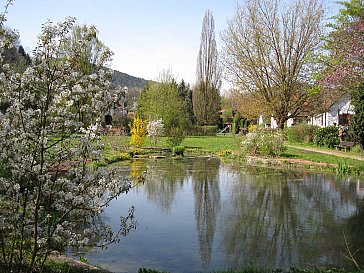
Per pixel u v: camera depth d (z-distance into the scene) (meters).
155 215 9.12
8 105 4.00
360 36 17.34
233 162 20.23
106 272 4.83
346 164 16.52
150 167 17.81
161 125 27.45
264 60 26.48
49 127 3.77
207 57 49.19
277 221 8.59
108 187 3.96
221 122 59.25
